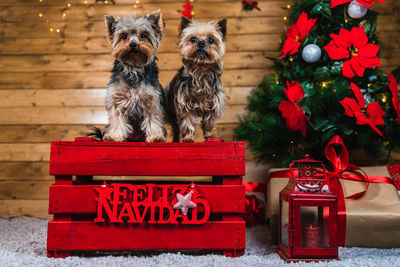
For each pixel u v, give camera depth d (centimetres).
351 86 199
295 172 199
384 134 215
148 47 178
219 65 186
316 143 228
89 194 162
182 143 166
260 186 241
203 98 183
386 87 208
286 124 228
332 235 158
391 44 270
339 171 190
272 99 239
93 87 278
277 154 243
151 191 162
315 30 227
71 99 277
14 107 277
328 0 217
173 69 276
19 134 275
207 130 194
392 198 189
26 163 273
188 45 182
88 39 280
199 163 165
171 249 171
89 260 157
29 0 284
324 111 215
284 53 224
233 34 278
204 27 186
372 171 202
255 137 237
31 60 280
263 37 278
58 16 282
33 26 282
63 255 162
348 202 191
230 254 165
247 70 276
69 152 163
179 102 183
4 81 278
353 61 201
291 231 158
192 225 164
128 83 176
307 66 221
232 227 165
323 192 160
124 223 163
